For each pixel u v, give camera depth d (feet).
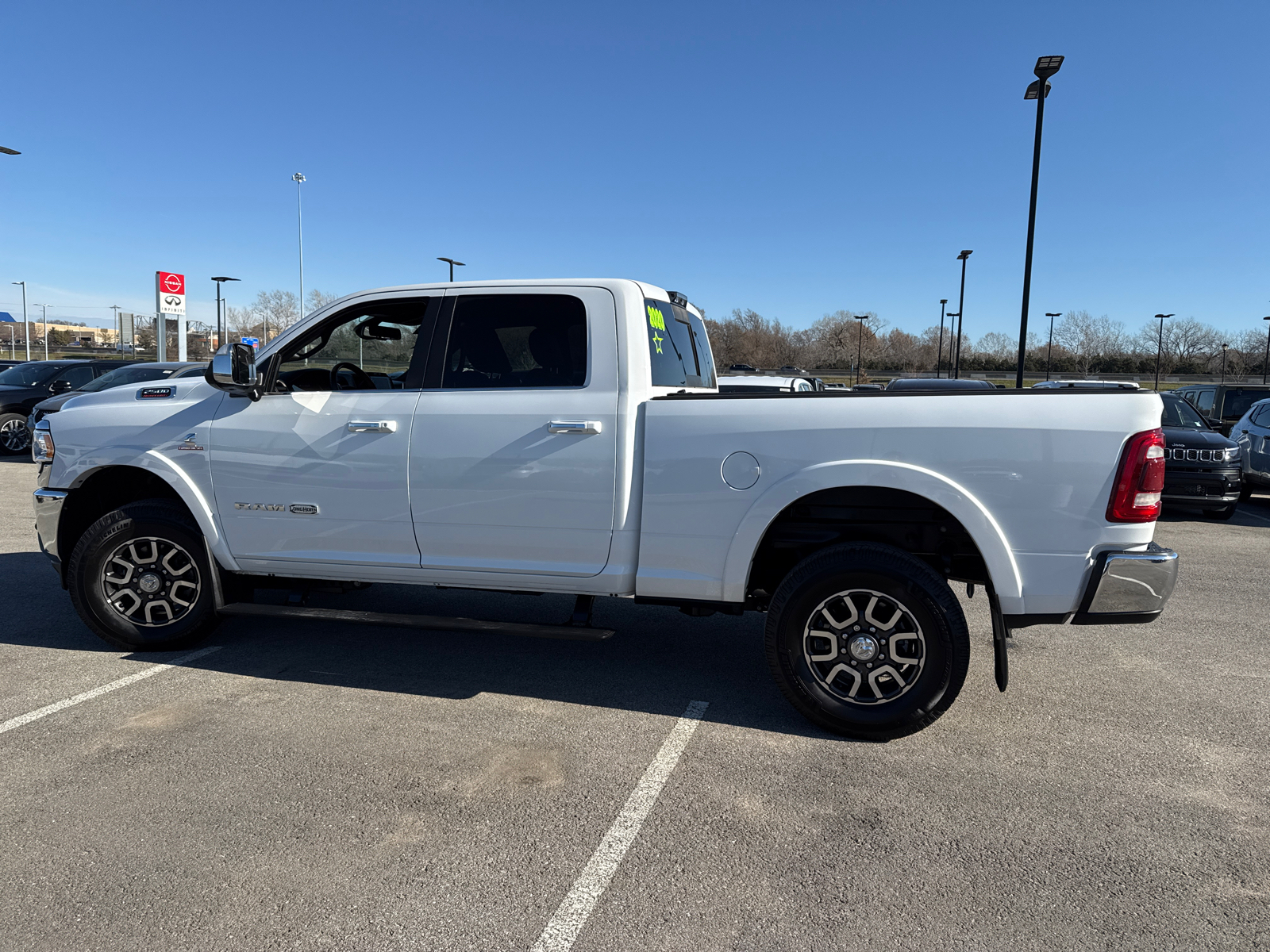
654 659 15.16
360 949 7.24
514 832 9.17
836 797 10.06
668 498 12.05
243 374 13.28
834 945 7.35
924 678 11.22
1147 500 10.71
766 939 7.43
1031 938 7.47
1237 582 22.11
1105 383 12.19
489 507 12.78
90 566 14.39
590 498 12.41
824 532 12.19
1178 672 14.80
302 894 8.00
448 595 19.34
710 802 9.91
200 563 14.38
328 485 13.43
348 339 14.11
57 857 8.56
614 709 12.75
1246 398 46.14
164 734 11.60
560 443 12.41
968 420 11.01
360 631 16.61
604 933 7.48
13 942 7.25
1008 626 11.36
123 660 14.60
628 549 12.44
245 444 13.78
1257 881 8.38
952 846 8.98
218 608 14.25
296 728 11.85
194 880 8.20
